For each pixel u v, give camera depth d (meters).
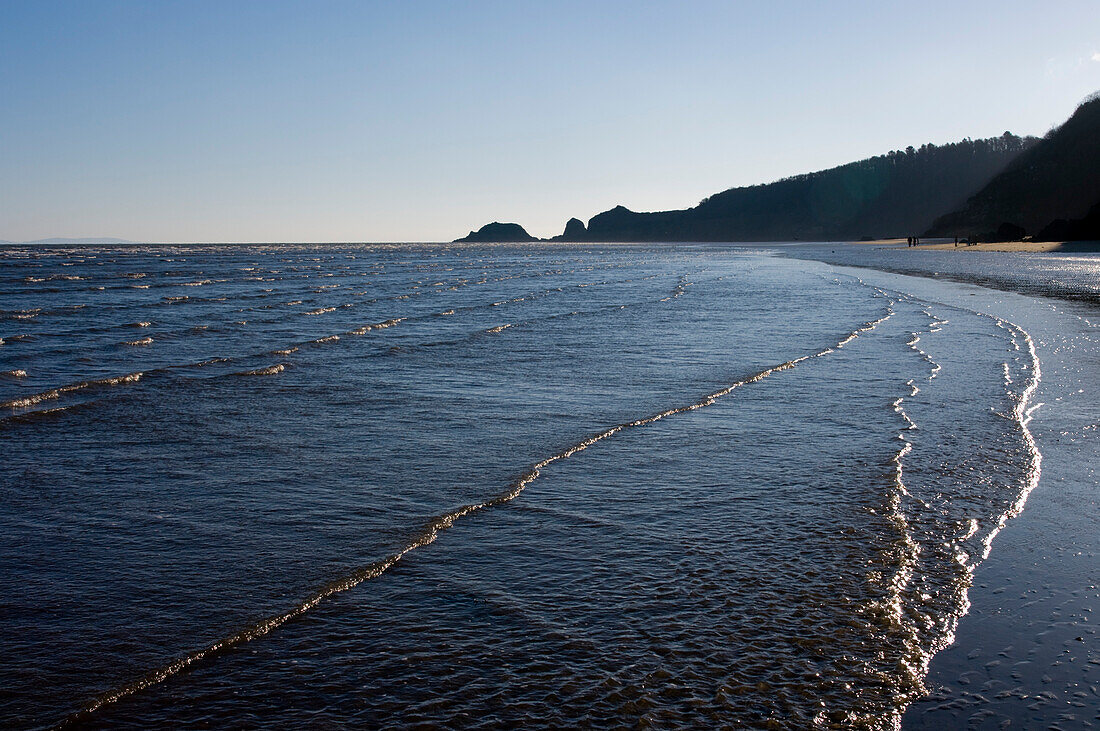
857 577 5.55
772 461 8.38
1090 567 5.68
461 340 18.27
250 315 23.91
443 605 5.15
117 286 37.19
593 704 4.07
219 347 17.06
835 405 11.07
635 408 11.02
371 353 16.25
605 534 6.38
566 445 9.08
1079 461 8.25
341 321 22.34
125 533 6.44
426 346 17.28
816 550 6.03
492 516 6.80
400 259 86.50
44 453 8.75
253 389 12.46
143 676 4.33
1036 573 5.59
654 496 7.30
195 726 3.90
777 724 3.92
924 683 4.28
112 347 16.92
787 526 6.52
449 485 7.65
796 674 4.35
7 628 4.87
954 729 3.89
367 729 3.87
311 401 11.56
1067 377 12.92
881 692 4.20
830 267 57.66
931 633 4.79
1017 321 21.03
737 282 41.19
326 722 3.93
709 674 4.34
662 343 17.64
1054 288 32.53
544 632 4.79
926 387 12.23
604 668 4.39
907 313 23.72
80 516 6.82
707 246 186.38
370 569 5.70
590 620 4.95
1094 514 6.73
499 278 46.19
